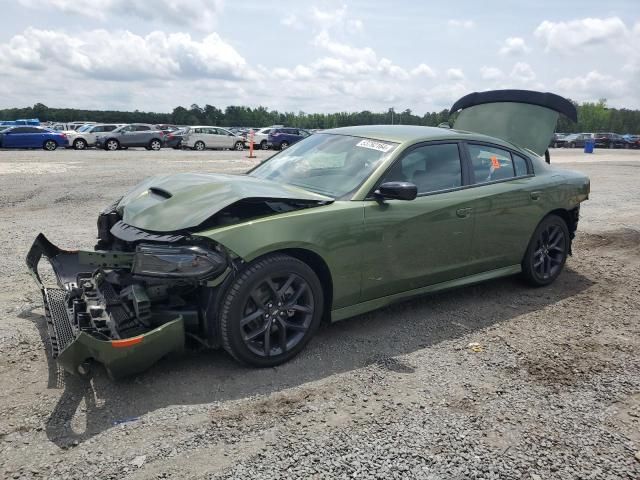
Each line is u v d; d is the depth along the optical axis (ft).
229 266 11.07
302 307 12.26
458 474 8.57
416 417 10.15
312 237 12.03
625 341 14.10
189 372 11.60
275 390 11.00
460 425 9.94
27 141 89.61
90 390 10.71
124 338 10.76
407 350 13.11
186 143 104.22
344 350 12.98
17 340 12.74
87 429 9.43
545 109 21.88
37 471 8.29
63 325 11.55
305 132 116.06
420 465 8.76
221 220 11.66
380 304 13.83
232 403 10.45
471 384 11.52
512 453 9.17
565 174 18.83
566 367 12.48
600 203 37.76
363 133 15.66
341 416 10.11
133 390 10.78
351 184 13.60
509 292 17.87
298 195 12.51
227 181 13.01
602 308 16.58
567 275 20.07
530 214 17.03
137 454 8.79
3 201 31.58
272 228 11.54
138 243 11.39
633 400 11.10
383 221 13.19
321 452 9.00
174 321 10.68
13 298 15.52
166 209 11.94
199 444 9.11
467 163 15.67
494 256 16.30
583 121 355.36
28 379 11.02
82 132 99.60
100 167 54.13
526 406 10.70
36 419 9.65
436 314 15.61
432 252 14.46
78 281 13.57
